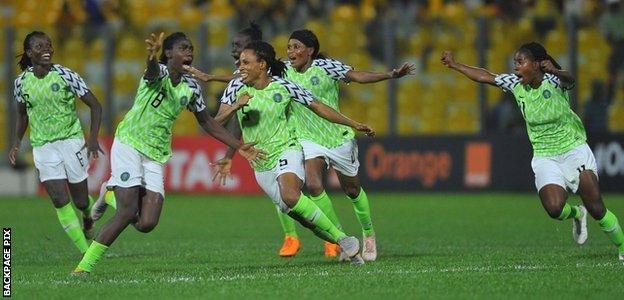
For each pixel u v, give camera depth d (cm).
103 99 7431
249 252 3981
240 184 7262
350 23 7138
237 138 3419
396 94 7050
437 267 3312
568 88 3419
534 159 3456
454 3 7906
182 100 3122
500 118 6869
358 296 2652
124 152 3122
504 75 3466
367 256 3572
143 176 3147
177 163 7381
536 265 3331
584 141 3441
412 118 7188
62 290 2809
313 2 7738
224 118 3197
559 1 7250
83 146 3709
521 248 3994
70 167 3684
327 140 3622
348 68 3612
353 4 7900
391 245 4200
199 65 7075
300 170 3256
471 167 6900
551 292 2703
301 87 3262
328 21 7350
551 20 6750
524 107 3419
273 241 4459
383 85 7169
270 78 3250
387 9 7888
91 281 3009
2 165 7662
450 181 6962
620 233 3441
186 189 7356
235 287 2827
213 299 2608
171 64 3103
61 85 3606
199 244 4328
